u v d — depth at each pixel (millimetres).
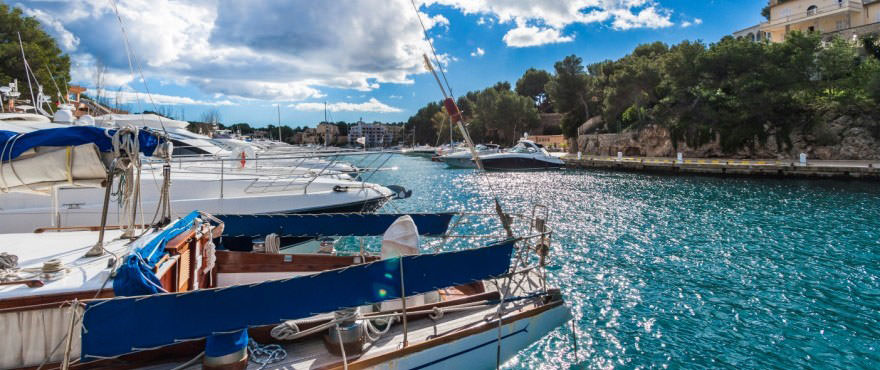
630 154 59000
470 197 30703
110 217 11141
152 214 11625
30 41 34781
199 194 12516
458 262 5262
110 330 3689
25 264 4609
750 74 47062
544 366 7863
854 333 9047
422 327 5453
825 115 42844
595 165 55312
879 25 53844
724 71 50469
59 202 10867
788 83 45406
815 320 9695
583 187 35562
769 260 14305
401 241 5703
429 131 129250
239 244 8281
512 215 7566
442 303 5840
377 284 4742
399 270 4863
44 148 4801
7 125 9312
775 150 45094
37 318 4035
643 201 27547
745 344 8656
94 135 4828
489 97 105062
